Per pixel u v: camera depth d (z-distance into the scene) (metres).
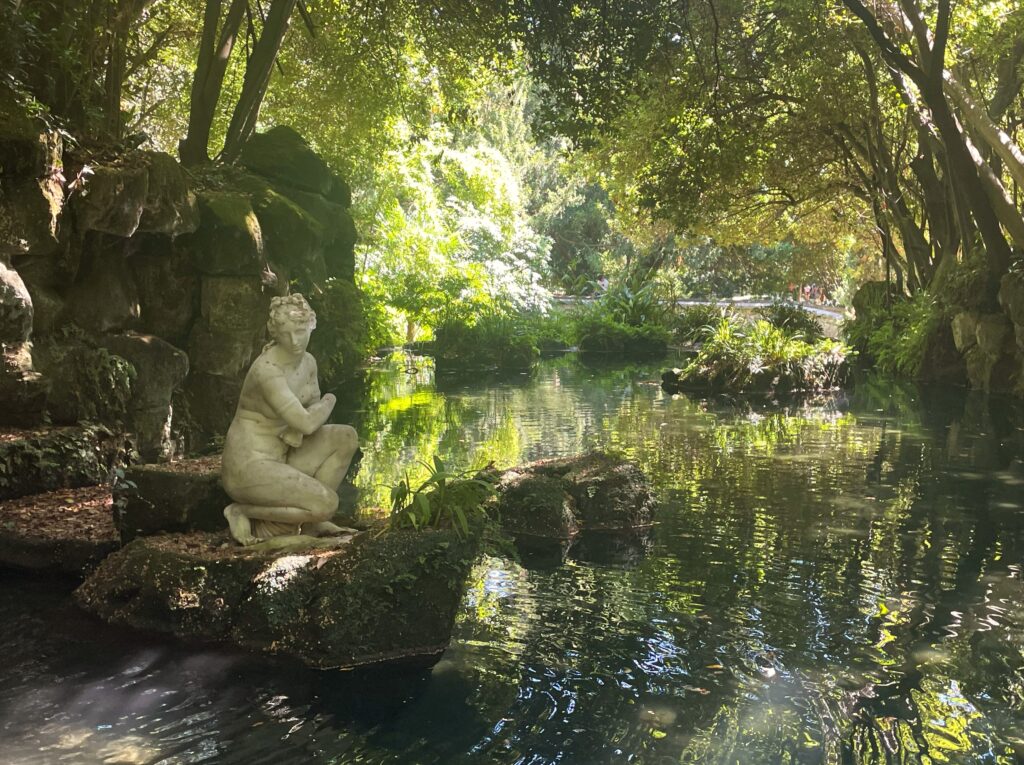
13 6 8.98
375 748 4.50
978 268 21.08
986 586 6.89
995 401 18.48
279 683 5.21
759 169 23.30
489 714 4.86
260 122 25.12
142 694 5.04
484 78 21.70
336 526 6.59
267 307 11.68
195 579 5.81
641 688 5.19
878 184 28.61
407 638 5.64
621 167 28.81
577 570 7.34
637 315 34.56
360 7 20.03
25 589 6.56
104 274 10.06
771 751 4.49
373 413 15.96
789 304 32.69
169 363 10.32
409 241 27.92
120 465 9.27
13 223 8.55
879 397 19.50
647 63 17.47
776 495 9.94
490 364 25.98
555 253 53.59
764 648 5.75
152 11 19.11
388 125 22.80
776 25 22.41
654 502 9.03
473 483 6.16
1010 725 4.77
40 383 8.75
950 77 20.58
